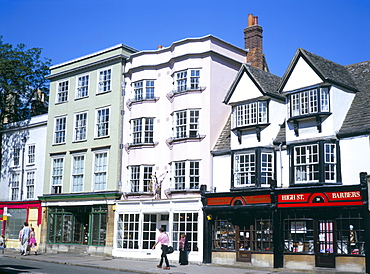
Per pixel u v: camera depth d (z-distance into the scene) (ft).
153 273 63.62
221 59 87.86
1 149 122.11
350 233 64.03
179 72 87.45
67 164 103.19
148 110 91.40
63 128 106.42
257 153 74.69
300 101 71.00
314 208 66.90
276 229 69.72
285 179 72.28
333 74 70.95
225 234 76.74
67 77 107.86
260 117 76.64
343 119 69.26
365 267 61.57
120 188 92.99
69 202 100.22
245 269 69.62
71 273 59.93
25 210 110.22
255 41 97.50
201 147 82.79
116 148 94.38
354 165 65.10
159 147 89.25
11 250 109.19
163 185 86.94
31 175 112.37
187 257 78.33
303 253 67.51
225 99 81.20
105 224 93.76
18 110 133.28
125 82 96.94
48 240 103.65
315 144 68.33
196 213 80.69
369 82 72.74
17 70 126.62
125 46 97.91
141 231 87.61
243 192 73.87
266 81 79.20
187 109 84.74
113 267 70.33
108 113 97.71
